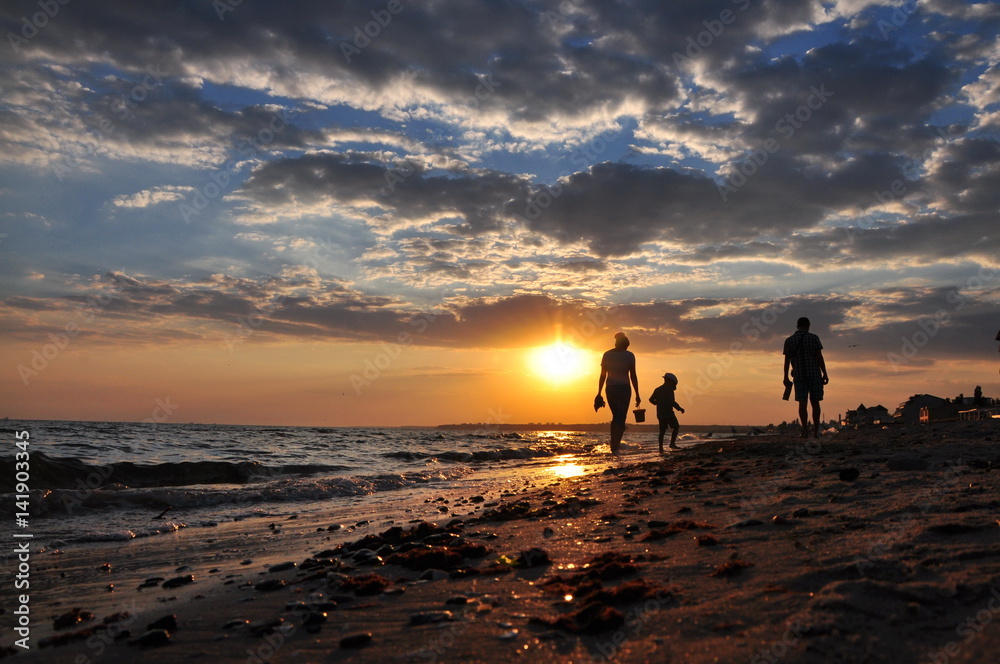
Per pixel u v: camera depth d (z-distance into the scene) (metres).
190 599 4.00
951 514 3.92
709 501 6.04
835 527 3.99
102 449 19.53
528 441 37.69
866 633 2.17
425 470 16.38
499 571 3.94
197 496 9.77
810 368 11.86
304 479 12.77
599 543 4.55
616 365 15.12
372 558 4.67
